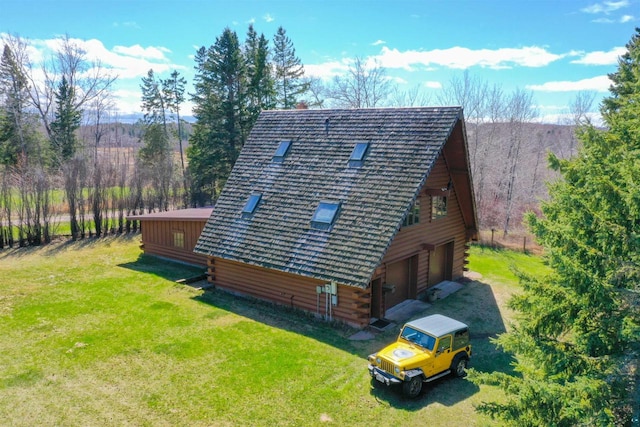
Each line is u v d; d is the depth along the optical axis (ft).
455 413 34.94
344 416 34.19
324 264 50.31
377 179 54.08
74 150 165.27
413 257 59.57
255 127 72.08
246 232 59.06
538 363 28.32
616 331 25.68
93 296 58.59
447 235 66.23
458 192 66.03
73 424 32.58
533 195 140.05
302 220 55.83
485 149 129.39
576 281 25.68
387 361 36.81
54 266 71.67
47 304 55.21
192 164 143.02
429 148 53.26
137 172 108.78
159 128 195.62
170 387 37.40
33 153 152.35
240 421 33.24
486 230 114.83
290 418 33.76
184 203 117.80
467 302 59.93
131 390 36.86
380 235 49.03
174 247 76.89
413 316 54.49
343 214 53.11
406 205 49.83
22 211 81.82
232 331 48.70
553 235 28.17
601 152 34.71
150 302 56.90
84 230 90.53
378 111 61.72
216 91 137.80
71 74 162.81
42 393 36.22
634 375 24.93
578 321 27.04
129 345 44.68
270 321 51.72
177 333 47.80
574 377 25.94
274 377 39.27
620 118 38.14
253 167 66.23
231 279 60.70
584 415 23.41
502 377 28.71
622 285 26.78
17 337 45.85
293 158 63.57
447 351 38.91
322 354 43.80
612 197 26.35
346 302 50.31
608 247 26.35
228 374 39.63
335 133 62.95
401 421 33.76
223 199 64.59
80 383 37.73
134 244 87.86
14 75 151.74
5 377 38.34
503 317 54.85
